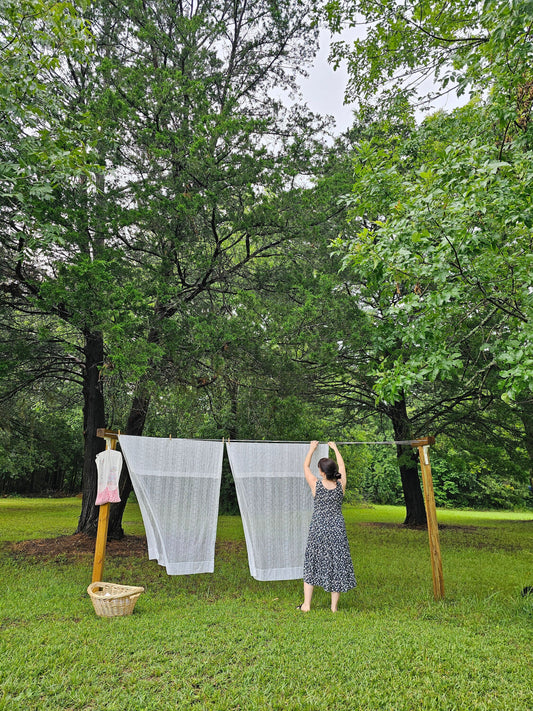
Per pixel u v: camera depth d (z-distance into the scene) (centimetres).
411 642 391
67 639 385
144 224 738
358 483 2294
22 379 881
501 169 488
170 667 338
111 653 357
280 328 682
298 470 569
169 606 516
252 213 763
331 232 884
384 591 593
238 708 286
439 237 455
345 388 1223
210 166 716
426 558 840
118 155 775
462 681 323
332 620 454
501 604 532
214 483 537
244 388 802
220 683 316
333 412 1424
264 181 769
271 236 856
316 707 285
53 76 773
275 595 571
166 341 722
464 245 437
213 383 810
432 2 632
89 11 859
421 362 486
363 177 570
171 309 826
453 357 473
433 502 570
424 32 659
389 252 467
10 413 1166
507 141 583
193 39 913
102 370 666
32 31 530
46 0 523
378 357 871
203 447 539
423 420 1273
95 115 709
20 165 561
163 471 521
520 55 471
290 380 757
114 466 518
